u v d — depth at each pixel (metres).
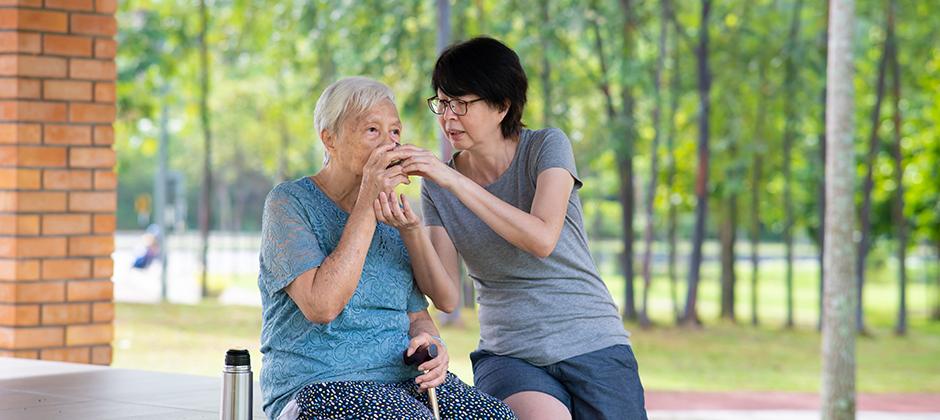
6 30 8.73
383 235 5.38
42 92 8.83
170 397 6.88
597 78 25.98
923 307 40.22
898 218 29.61
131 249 57.22
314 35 24.77
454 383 5.38
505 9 24.95
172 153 51.97
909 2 26.42
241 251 55.91
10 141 8.73
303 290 4.95
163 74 24.94
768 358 22.75
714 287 46.28
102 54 9.09
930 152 35.06
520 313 5.70
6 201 8.75
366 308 5.23
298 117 31.47
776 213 33.72
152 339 17.34
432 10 24.34
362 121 5.15
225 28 27.36
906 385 20.03
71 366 8.00
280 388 5.17
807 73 26.97
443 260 5.74
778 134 29.62
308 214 5.14
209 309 22.72
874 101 31.41
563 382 5.71
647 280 27.28
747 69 27.16
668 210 30.98
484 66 5.50
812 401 17.50
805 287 49.78
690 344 24.58
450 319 21.77
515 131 5.71
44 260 8.84
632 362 5.79
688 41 26.52
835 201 14.30
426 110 24.11
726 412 16.06
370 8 23.83
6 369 7.85
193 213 64.38
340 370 5.13
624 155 26.70
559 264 5.70
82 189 9.02
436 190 5.80
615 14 24.69
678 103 27.86
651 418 15.54
